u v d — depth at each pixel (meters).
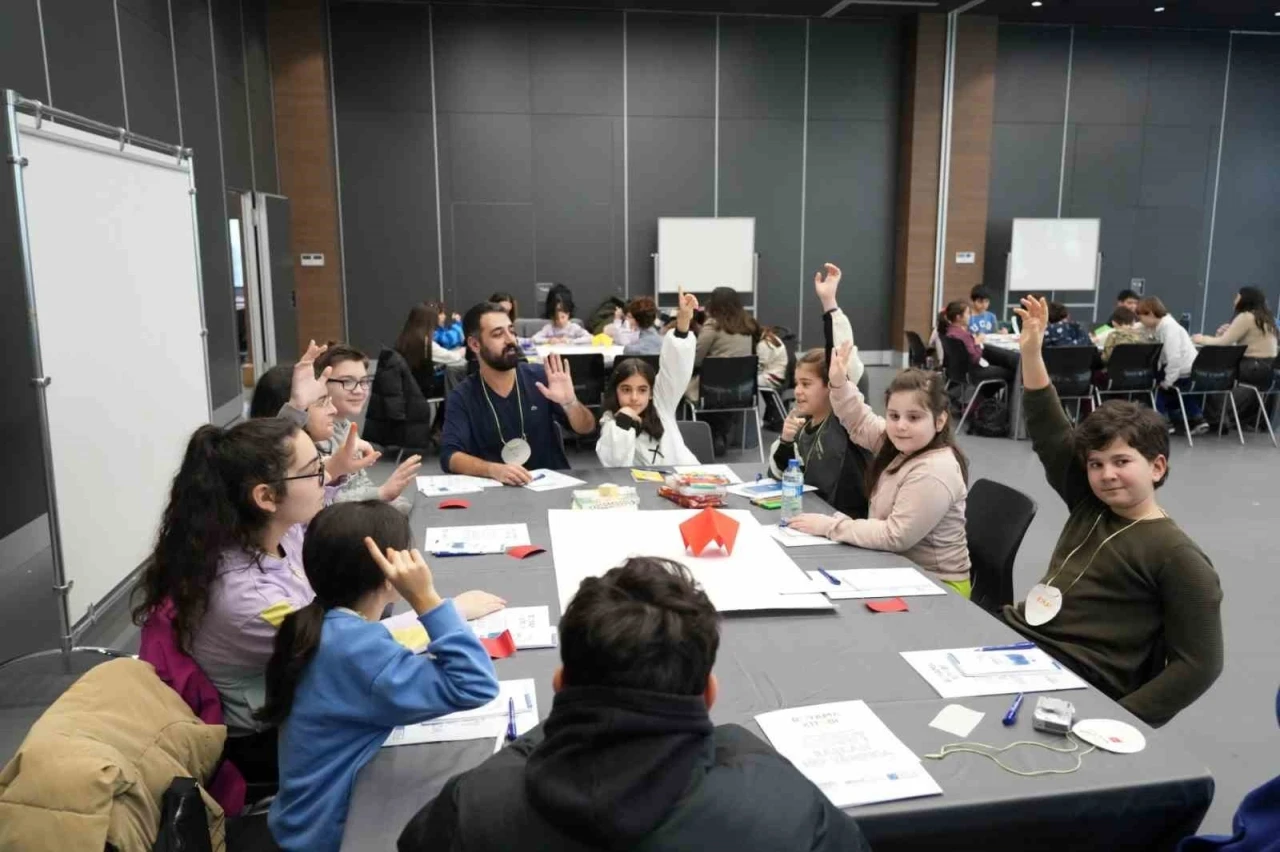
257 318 7.45
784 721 1.40
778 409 6.63
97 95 4.46
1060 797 1.21
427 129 8.99
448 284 9.30
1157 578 1.74
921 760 1.29
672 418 3.44
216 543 1.57
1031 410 2.10
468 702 1.29
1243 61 10.11
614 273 9.55
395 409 5.65
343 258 9.06
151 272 3.53
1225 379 6.40
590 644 0.82
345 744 1.33
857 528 2.27
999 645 1.70
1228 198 10.39
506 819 0.80
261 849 1.51
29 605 3.38
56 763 1.16
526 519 2.53
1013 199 9.97
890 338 10.09
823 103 9.54
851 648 1.68
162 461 3.58
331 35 8.70
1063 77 9.80
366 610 1.42
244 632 1.57
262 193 7.72
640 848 0.76
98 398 3.04
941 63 9.30
